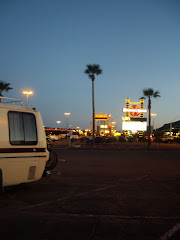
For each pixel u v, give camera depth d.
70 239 4.28
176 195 7.58
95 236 4.44
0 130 6.86
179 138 49.84
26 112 7.66
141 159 18.52
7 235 4.39
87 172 11.83
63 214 5.63
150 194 7.68
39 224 4.97
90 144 43.84
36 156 7.69
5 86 32.47
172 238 4.42
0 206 6.20
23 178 7.38
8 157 6.93
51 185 8.81
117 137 52.62
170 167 13.99
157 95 34.03
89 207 6.21
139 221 5.25
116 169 12.93
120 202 6.72
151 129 34.66
